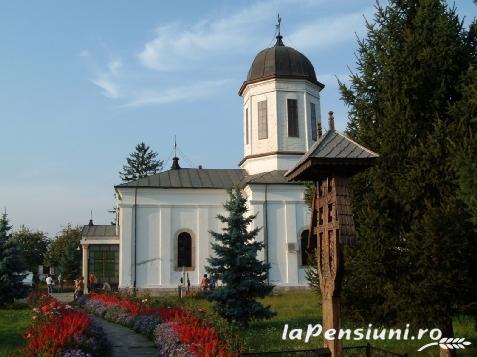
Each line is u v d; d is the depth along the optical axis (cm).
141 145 7850
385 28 1205
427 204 1012
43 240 7056
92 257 3738
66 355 1035
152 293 3097
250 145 3478
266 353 967
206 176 3472
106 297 2353
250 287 1773
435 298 990
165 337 1295
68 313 1478
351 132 1248
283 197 3181
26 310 2481
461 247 978
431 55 1113
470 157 851
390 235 1070
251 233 1862
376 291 1088
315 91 3531
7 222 2792
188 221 3234
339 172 912
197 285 3155
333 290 893
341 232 876
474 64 1080
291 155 3378
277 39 3619
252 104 3488
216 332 1069
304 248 3158
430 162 1038
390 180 1096
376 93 1201
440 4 1159
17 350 1217
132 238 3152
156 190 3228
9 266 2689
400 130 1101
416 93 1120
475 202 802
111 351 1339
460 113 1041
